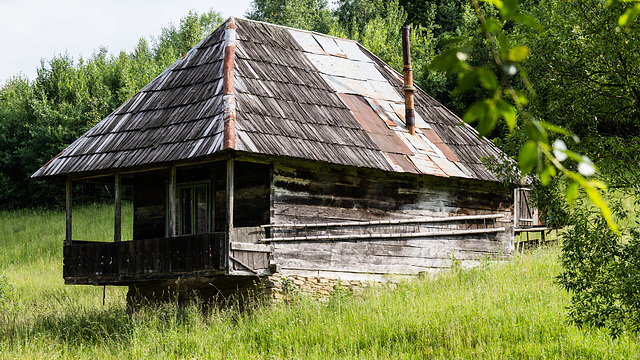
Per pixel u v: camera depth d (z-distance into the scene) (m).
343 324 14.21
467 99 38.28
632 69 10.05
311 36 21.81
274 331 13.91
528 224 25.72
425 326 13.65
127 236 32.41
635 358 11.12
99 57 53.06
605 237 9.48
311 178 17.22
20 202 42.56
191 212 17.81
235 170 17.19
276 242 16.25
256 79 17.73
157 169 17.45
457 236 20.33
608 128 10.79
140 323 15.22
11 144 43.88
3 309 19.52
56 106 45.41
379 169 17.53
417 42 42.69
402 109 21.20
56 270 27.58
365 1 54.12
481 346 12.38
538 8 10.83
